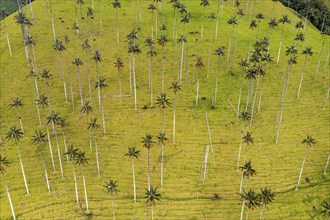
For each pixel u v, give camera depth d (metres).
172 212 91.06
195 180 99.62
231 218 89.56
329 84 141.62
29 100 130.38
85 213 90.25
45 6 196.25
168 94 134.00
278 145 112.06
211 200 94.19
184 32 176.00
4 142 111.19
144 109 126.31
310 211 91.06
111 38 169.12
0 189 96.69
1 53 157.38
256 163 105.38
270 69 150.62
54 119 97.94
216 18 190.00
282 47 167.00
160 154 107.94
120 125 118.81
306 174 101.88
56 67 148.38
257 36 175.75
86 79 142.38
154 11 196.25
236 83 141.00
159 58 155.62
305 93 136.62
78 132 115.94
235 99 132.12
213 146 111.25
